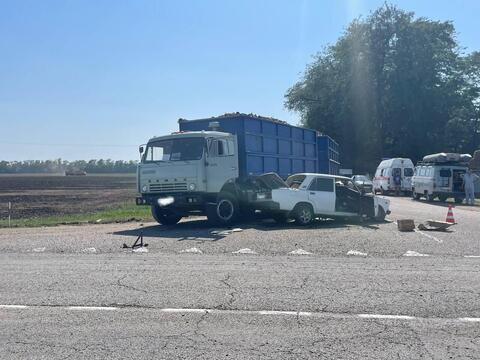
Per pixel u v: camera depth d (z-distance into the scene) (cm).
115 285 888
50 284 901
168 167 1709
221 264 1086
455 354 565
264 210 1795
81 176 14838
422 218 2150
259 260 1138
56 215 2716
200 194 1680
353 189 1930
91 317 702
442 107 6203
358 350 577
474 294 821
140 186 1759
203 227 1769
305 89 6906
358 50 6247
